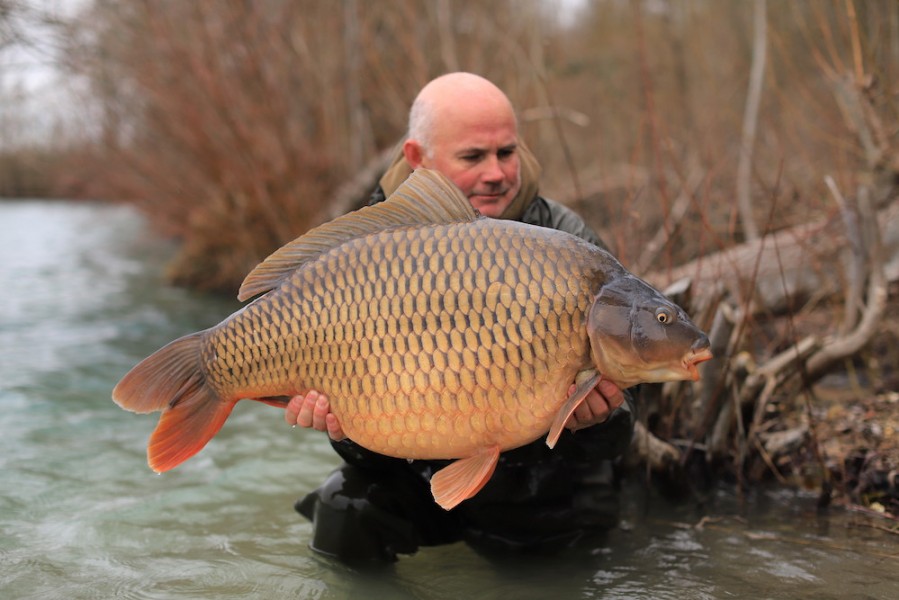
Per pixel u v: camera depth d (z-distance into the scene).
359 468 2.98
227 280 9.98
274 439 4.44
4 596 2.70
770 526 3.22
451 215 2.33
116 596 2.70
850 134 5.43
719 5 10.92
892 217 4.89
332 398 2.36
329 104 9.66
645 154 8.30
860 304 4.39
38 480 3.78
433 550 3.06
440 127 2.96
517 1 8.80
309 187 9.42
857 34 4.94
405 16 9.01
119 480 3.80
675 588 2.72
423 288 2.25
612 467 3.32
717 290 3.90
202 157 9.77
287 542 3.12
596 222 7.14
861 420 3.91
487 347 2.22
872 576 2.77
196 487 3.72
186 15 9.62
